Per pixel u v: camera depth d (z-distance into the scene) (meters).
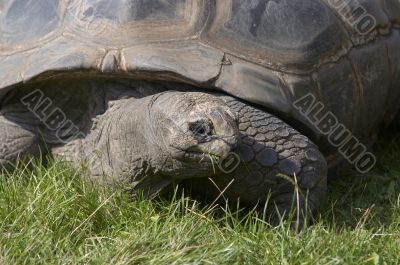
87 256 11.97
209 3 14.29
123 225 13.40
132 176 13.70
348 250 12.27
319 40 14.80
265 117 13.78
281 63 14.26
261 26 14.31
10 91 14.99
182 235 12.45
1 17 15.17
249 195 13.96
